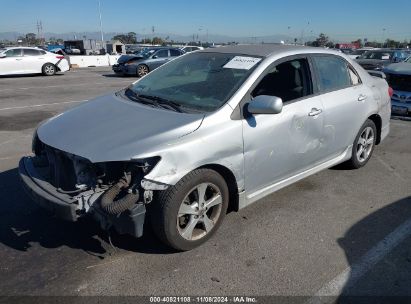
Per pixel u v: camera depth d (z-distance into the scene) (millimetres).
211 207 3461
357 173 5195
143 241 3498
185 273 3074
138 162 2916
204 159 3150
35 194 3145
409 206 4273
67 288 2898
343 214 4062
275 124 3678
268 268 3148
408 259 3295
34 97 12062
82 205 2992
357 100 4746
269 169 3766
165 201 3045
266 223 3842
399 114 8938
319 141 4266
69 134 3266
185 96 3725
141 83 4395
